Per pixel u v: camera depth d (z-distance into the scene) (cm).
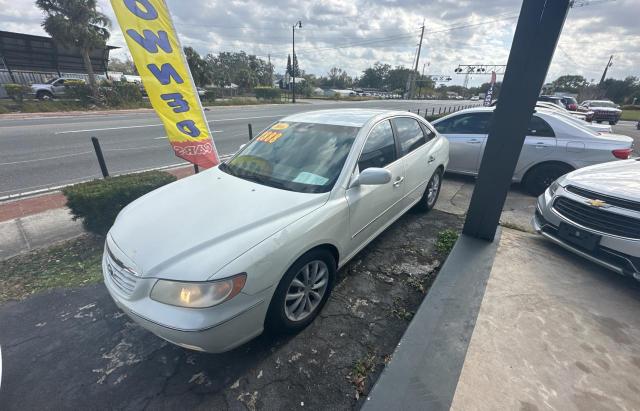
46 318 249
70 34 1884
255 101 3247
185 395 187
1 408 181
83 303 266
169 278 173
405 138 354
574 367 186
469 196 516
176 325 168
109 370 204
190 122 441
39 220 412
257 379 196
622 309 235
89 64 2036
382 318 246
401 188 334
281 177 262
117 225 224
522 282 265
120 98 2191
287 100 4062
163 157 785
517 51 255
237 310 177
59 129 1176
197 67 3462
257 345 221
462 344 203
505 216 437
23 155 780
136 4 368
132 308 179
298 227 207
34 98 2066
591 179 295
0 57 2420
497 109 279
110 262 204
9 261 327
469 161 570
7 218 417
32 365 208
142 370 204
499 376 181
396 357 194
